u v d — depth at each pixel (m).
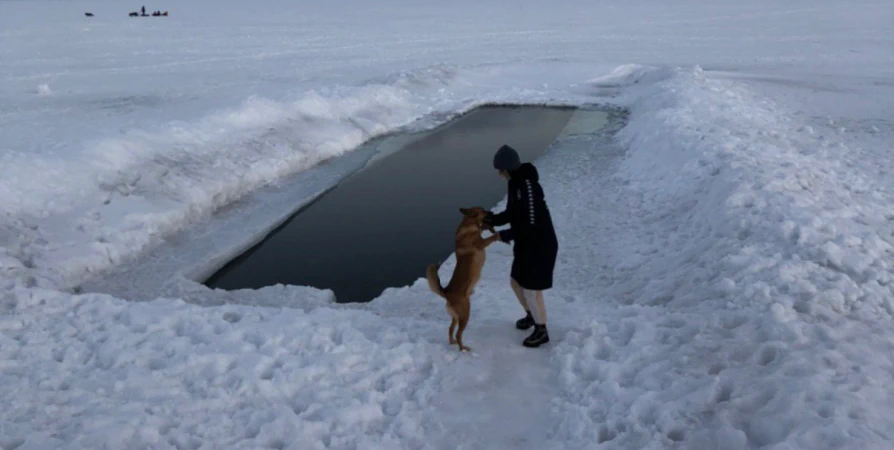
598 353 5.21
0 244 8.02
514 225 5.15
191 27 43.03
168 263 8.67
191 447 4.09
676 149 11.35
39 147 12.40
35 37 36.28
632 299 7.16
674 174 10.59
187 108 17.56
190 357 5.06
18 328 5.80
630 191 10.83
